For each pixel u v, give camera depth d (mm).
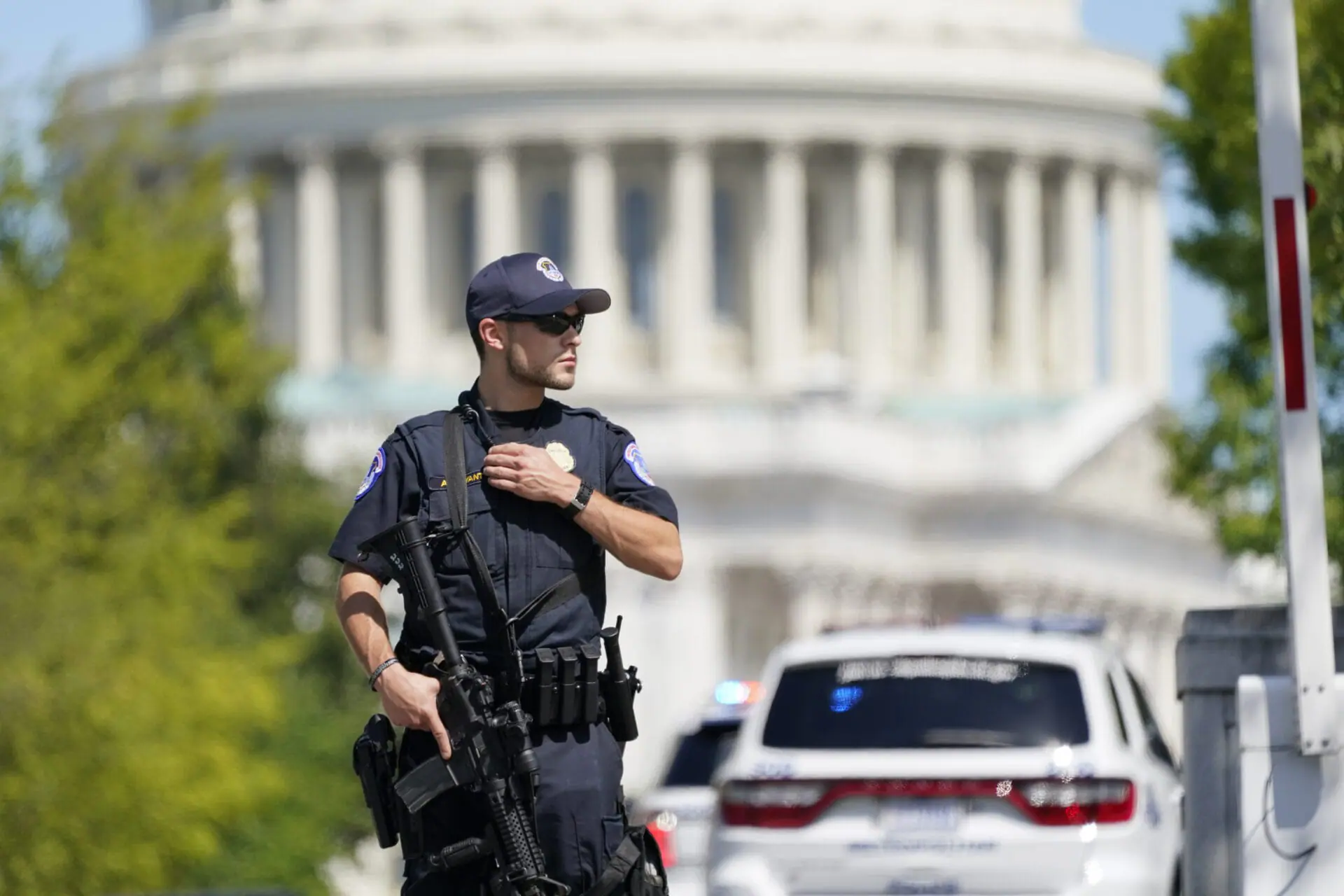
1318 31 78562
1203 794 43062
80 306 122062
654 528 29297
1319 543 38094
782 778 52156
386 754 29391
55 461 112625
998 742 51750
